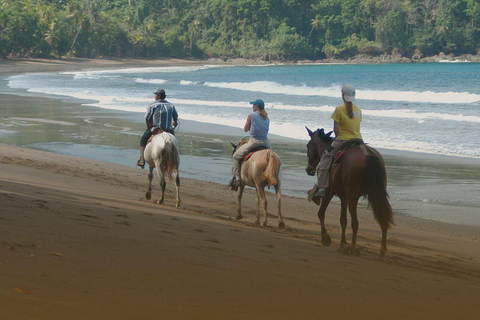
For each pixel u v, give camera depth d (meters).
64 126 33.19
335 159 8.49
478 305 5.39
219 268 5.43
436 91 65.31
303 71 138.12
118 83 82.25
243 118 37.94
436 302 5.22
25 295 3.39
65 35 180.12
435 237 12.32
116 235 6.69
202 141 27.97
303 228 11.79
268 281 5.09
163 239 6.95
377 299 4.94
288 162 22.77
